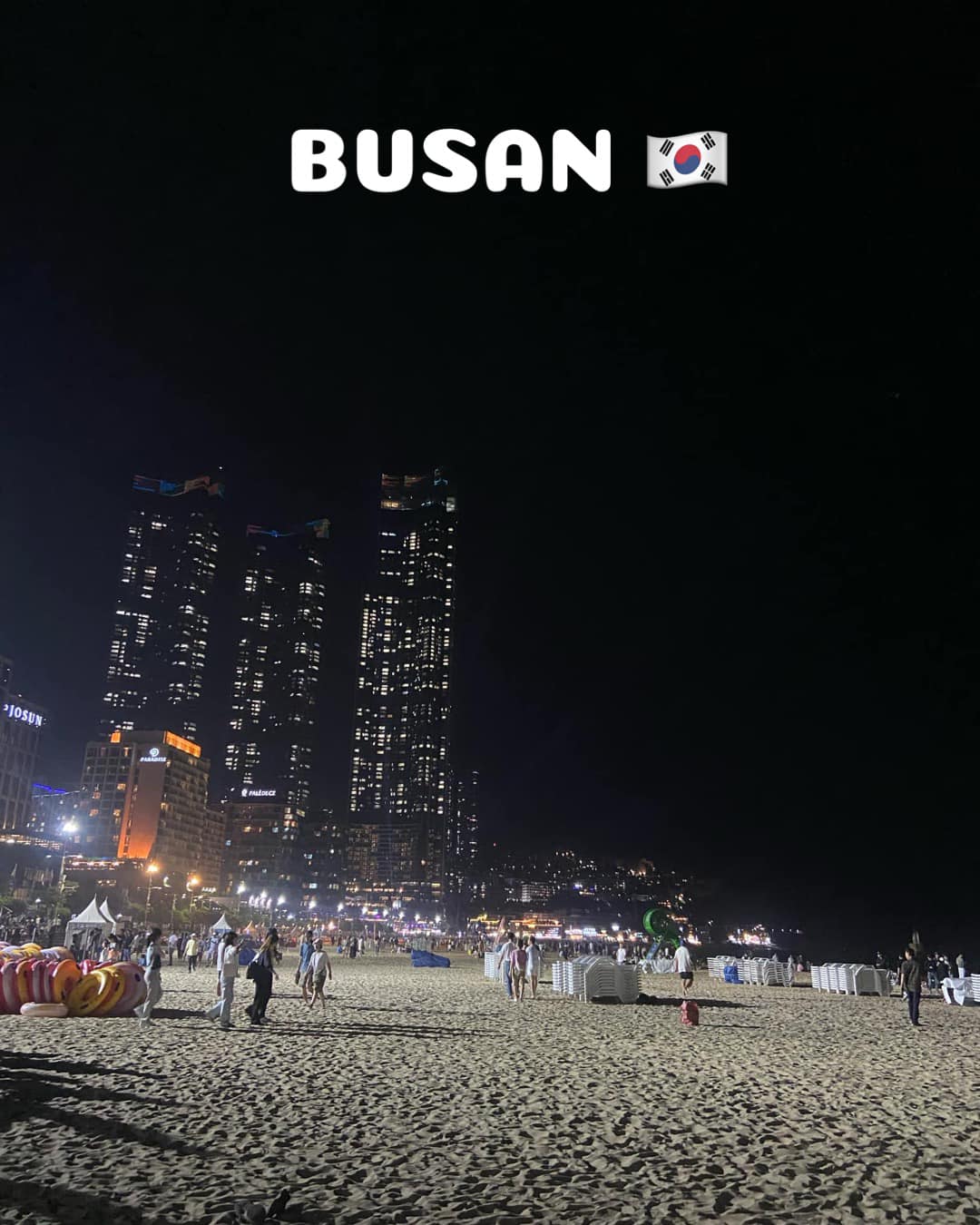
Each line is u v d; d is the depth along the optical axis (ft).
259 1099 35.55
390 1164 26.11
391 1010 81.10
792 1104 35.58
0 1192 22.85
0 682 547.08
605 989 94.73
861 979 118.52
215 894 653.71
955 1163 26.55
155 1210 21.70
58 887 411.75
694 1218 21.71
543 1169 25.72
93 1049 50.01
